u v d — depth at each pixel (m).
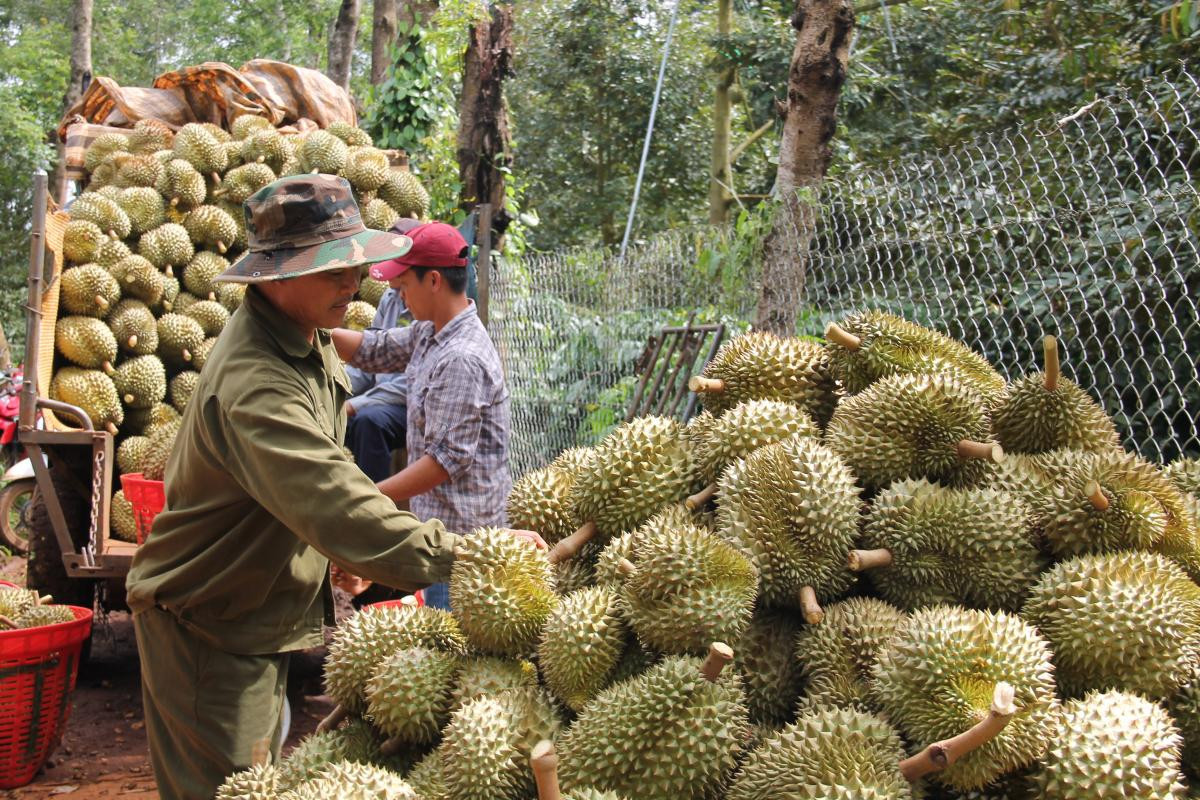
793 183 5.21
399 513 2.14
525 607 1.96
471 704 1.82
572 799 1.52
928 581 1.90
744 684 1.82
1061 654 1.71
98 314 5.25
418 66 9.50
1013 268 4.43
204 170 6.00
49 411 4.81
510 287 7.43
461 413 3.56
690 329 5.25
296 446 2.18
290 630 2.59
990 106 7.95
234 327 2.38
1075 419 2.14
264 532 2.40
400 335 4.30
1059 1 7.09
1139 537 1.84
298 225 2.34
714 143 14.88
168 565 2.46
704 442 2.22
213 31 38.72
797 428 2.17
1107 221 4.16
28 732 4.12
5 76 30.12
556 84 18.73
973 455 1.99
